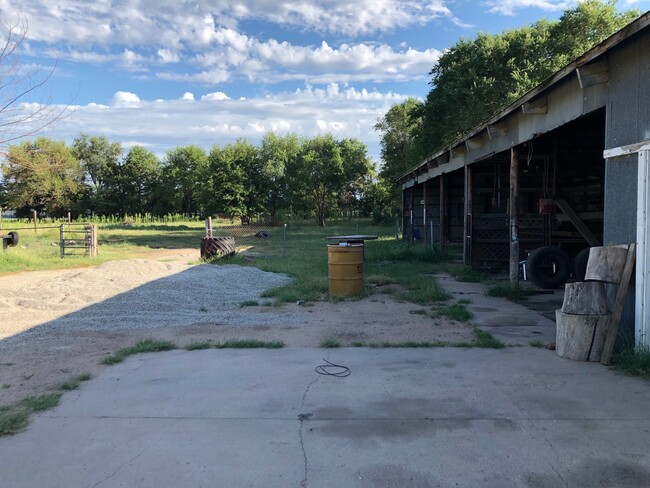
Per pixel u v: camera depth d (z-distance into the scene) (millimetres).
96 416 4055
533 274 10211
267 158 49500
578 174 13539
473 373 4992
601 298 5422
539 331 6836
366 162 54688
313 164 49844
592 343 5301
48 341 6570
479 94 25828
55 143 62656
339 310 8508
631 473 3098
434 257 17094
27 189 59625
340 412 4078
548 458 3287
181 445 3541
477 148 12406
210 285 10695
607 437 3564
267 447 3498
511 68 25766
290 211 51594
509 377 4852
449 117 27766
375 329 7039
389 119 48875
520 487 2973
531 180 14805
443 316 7914
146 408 4215
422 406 4168
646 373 4789
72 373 5203
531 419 3879
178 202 72188
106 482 3074
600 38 25359
